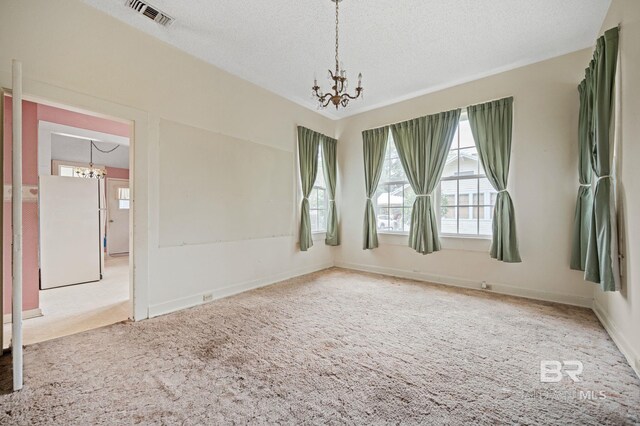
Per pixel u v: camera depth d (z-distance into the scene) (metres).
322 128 4.91
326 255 5.05
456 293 3.42
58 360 1.86
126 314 2.77
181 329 2.37
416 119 4.05
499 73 3.45
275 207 4.02
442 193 3.98
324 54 3.06
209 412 1.37
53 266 3.81
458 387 1.56
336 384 1.59
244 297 3.28
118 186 7.08
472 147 3.74
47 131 3.92
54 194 3.84
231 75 3.43
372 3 2.28
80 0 2.23
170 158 2.82
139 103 2.59
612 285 2.03
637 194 1.78
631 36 1.87
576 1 2.25
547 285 3.13
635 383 1.60
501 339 2.17
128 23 2.52
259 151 3.78
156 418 1.33
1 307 1.93
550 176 3.12
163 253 2.76
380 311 2.79
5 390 1.54
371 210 4.55
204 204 3.12
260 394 1.50
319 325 2.45
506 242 3.24
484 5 2.30
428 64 3.26
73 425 1.29
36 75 2.02
